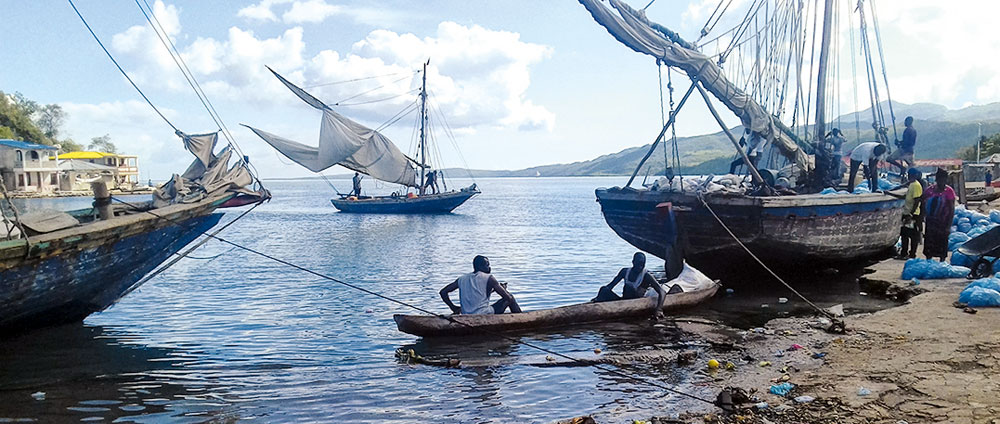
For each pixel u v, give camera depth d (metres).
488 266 11.95
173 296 15.87
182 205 13.44
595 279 19.31
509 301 11.93
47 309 11.27
